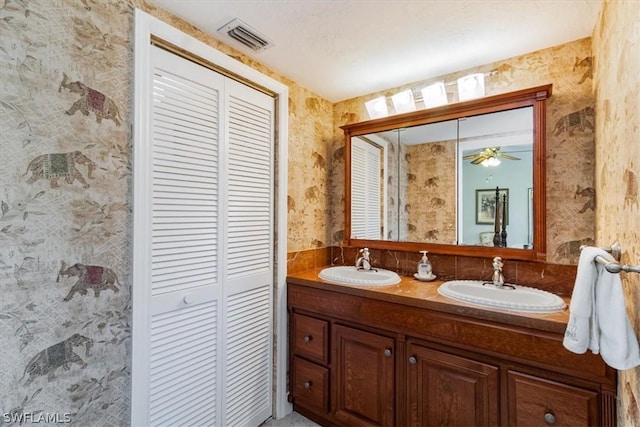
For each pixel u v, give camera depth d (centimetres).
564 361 119
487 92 190
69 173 112
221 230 169
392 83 221
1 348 97
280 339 203
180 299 150
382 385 165
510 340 130
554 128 167
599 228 143
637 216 84
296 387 201
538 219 167
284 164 206
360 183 235
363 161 233
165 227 143
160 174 141
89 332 117
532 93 166
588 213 157
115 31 124
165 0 135
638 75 82
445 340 145
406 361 158
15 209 100
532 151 169
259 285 194
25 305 102
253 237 190
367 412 171
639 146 82
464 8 140
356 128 234
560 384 122
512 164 176
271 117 202
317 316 193
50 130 107
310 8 141
